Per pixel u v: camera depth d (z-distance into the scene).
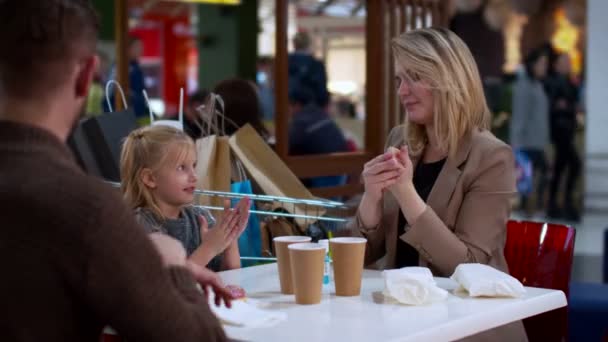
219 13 12.90
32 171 1.51
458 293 2.47
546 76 12.80
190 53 22.05
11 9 1.57
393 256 3.22
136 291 1.50
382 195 3.22
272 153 3.96
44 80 1.57
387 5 6.78
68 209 1.47
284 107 5.99
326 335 1.98
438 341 2.06
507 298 2.41
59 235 1.46
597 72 13.49
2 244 1.47
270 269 2.92
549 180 12.95
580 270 8.48
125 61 7.16
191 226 3.05
